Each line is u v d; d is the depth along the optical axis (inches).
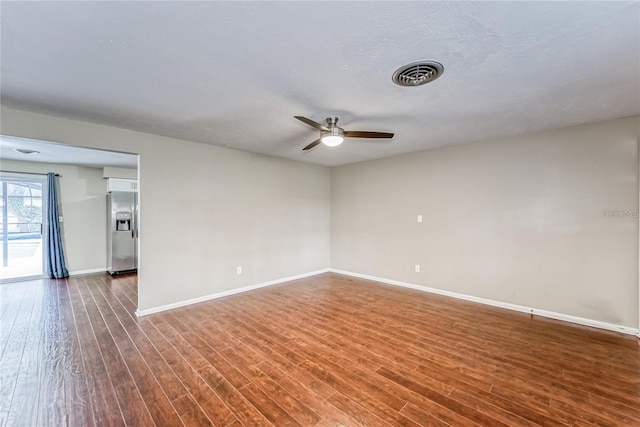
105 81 85.5
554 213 137.3
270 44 67.1
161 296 147.4
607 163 124.2
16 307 153.9
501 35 63.7
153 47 68.0
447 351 104.8
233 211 177.2
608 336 117.0
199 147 161.2
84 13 55.6
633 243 119.3
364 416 72.2
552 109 110.0
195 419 71.3
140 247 141.2
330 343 111.3
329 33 62.9
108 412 73.7
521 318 136.7
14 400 78.5
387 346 108.8
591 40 65.6
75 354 103.1
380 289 187.0
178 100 99.6
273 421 70.7
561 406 75.2
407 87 90.0
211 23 59.2
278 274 202.7
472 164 162.7
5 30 60.5
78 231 236.8
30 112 109.8
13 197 226.5
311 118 117.8
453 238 170.7
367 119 120.0
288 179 209.8
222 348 107.4
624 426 68.0
